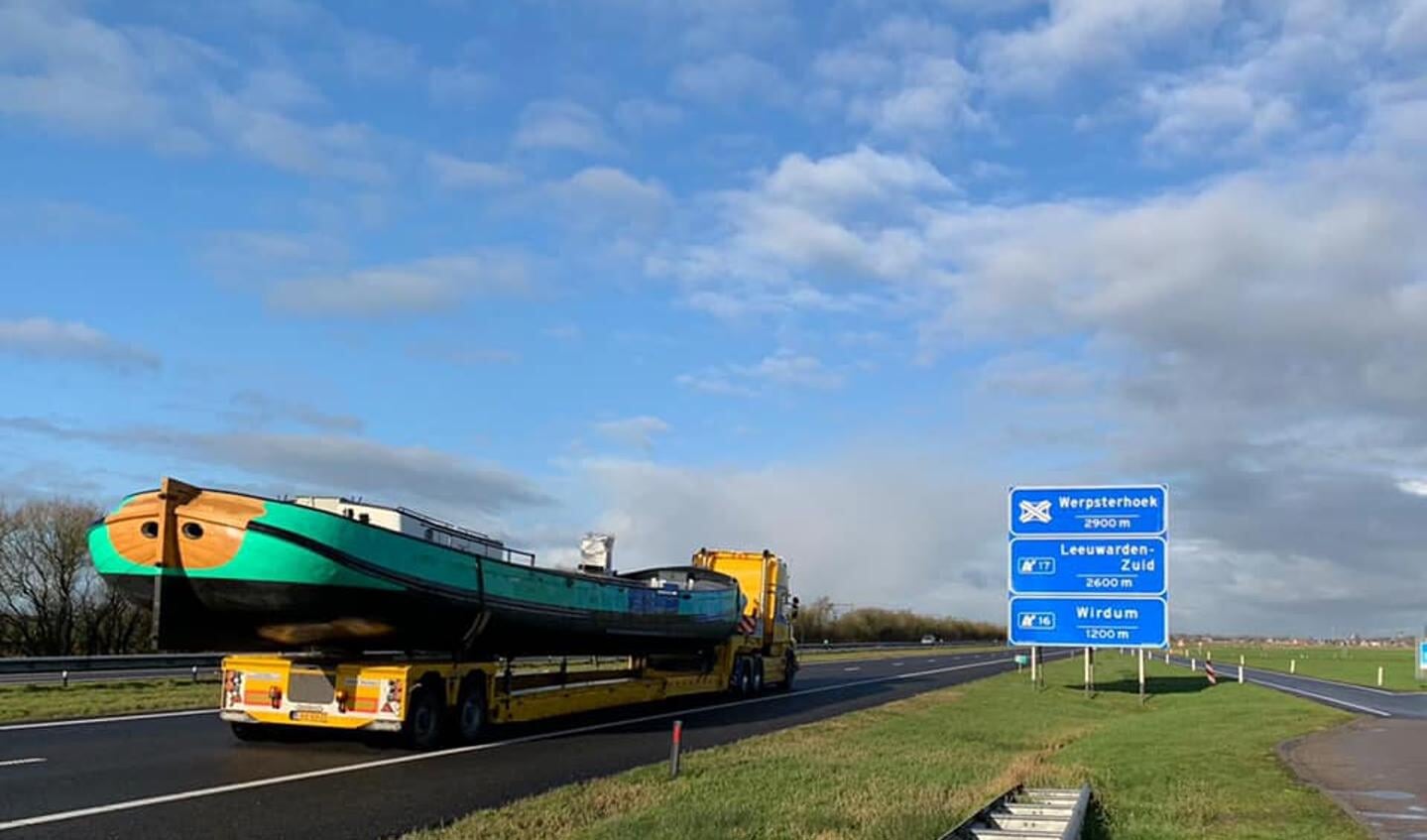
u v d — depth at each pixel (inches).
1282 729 846.5
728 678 1148.5
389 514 673.6
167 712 836.6
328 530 610.2
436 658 696.4
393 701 634.8
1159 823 428.5
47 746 621.3
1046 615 1241.4
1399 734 805.2
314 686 647.8
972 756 683.4
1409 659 3821.4
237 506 605.3
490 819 422.0
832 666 2151.8
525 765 601.3
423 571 666.2
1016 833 372.2
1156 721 975.6
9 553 1801.2
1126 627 1214.3
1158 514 1221.7
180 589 604.4
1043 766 609.9
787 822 417.7
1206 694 1413.6
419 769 576.1
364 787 509.7
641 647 957.2
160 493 601.0
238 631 635.5
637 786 505.7
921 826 397.1
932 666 2288.4
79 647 1846.7
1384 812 460.1
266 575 598.2
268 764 580.7
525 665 832.9
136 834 393.4
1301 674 2313.0
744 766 589.3
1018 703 1201.4
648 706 1027.3
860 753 671.8
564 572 816.3
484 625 719.7
